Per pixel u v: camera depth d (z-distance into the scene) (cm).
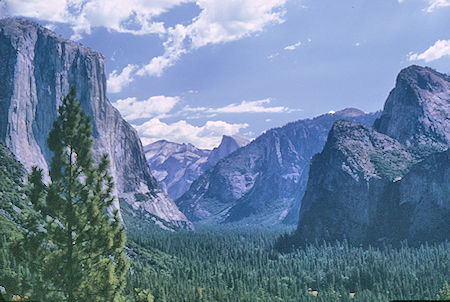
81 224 5294
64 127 5478
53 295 5053
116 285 5359
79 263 5234
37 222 5275
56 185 5334
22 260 5116
